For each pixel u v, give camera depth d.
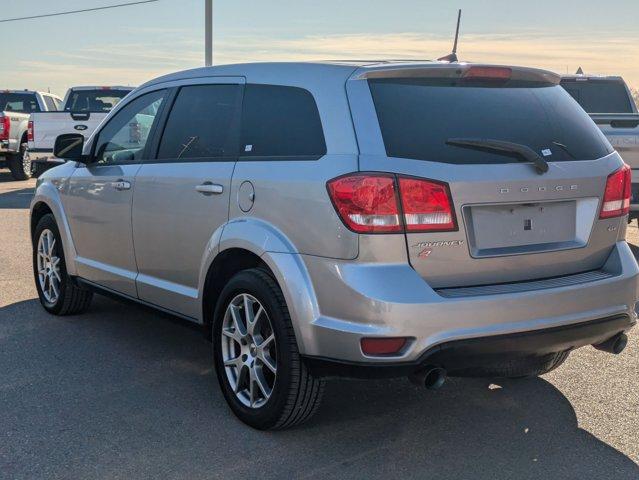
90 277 5.73
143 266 5.05
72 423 4.16
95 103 16.56
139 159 5.14
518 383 4.82
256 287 3.95
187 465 3.69
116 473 3.61
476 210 3.64
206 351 5.42
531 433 4.07
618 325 4.00
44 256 6.39
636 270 4.09
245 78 4.44
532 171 3.76
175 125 4.90
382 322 3.45
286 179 3.85
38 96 19.70
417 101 3.79
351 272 3.52
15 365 5.09
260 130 4.21
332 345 3.60
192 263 4.55
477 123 3.81
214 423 4.18
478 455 3.81
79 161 5.70
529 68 4.05
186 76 4.96
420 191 3.51
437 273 3.58
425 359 3.49
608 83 11.63
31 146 14.70
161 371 5.00
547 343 3.73
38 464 3.69
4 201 14.32
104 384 4.75
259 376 4.05
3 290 7.20
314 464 3.71
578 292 3.79
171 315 4.86
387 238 3.49
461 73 3.91
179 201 4.60
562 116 4.11
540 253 3.81
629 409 4.40
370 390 4.68
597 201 3.99
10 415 4.26
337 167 3.62
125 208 5.13
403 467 3.68
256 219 4.02
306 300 3.68
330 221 3.59
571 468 3.68
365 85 3.79
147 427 4.12
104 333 5.83
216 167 4.37
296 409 3.88
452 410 4.38
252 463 3.71
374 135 3.63
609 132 8.72
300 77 4.08
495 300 3.55
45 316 6.30
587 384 4.80
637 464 3.73
